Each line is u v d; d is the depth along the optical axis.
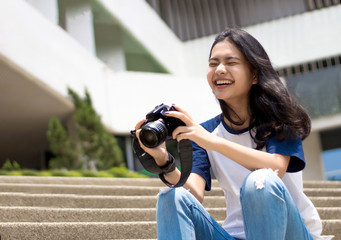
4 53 8.02
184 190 1.72
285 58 14.18
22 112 10.31
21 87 9.00
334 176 13.30
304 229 1.69
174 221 1.67
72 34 11.09
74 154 9.05
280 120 1.80
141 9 13.39
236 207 1.90
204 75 15.02
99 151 9.25
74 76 10.24
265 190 1.59
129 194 4.40
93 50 11.59
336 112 12.61
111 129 11.32
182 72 15.05
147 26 13.41
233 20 14.91
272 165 1.73
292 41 14.23
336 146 13.39
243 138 1.92
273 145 1.79
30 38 8.87
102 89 11.32
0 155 13.66
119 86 11.74
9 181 4.58
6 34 8.18
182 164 1.74
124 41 13.02
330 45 13.93
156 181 5.25
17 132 11.77
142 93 12.01
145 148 1.81
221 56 1.89
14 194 3.51
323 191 4.72
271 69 1.90
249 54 1.87
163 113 1.71
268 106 1.83
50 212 3.08
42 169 13.69
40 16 9.38
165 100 12.24
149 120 1.72
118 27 12.63
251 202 1.60
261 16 14.66
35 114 10.51
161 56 13.82
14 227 2.48
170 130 1.73
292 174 1.84
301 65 14.27
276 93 1.83
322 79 12.87
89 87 10.77
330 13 14.13
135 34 12.63
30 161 14.13
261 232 1.59
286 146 1.78
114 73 11.77
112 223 2.78
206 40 15.19
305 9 14.41
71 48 10.36
